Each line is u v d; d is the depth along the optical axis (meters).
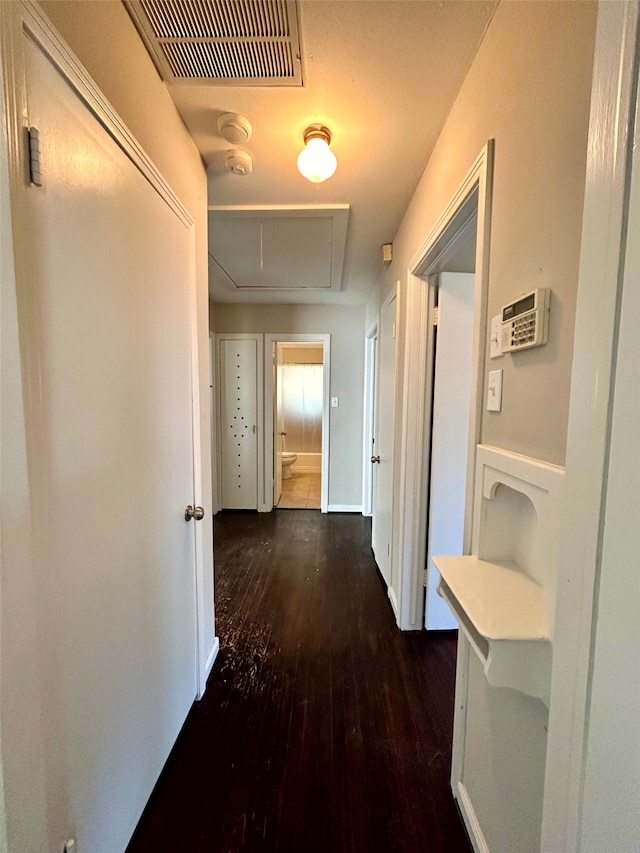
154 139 1.20
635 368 0.45
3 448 0.58
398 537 2.28
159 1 0.99
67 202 0.77
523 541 0.98
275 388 4.47
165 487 1.30
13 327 0.60
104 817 0.95
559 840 0.60
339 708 1.61
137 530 1.10
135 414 1.08
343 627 2.21
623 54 0.48
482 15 1.03
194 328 1.57
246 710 1.60
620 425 0.48
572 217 0.71
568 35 0.72
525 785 0.84
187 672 1.53
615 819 0.48
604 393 0.50
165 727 1.32
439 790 1.27
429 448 2.12
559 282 0.75
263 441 4.39
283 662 1.90
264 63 1.17
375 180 1.83
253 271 3.11
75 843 0.83
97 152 0.87
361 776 1.32
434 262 1.80
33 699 0.65
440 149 1.50
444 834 1.14
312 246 2.59
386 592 2.62
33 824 0.66
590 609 0.53
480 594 0.86
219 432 4.37
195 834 1.13
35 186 0.68
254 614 2.33
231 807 1.21
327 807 1.21
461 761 1.21
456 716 1.23
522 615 0.79
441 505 2.10
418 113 1.39
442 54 1.14
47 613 0.73
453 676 1.82
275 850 1.10
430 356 2.07
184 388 1.47
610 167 0.50
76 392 0.81
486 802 1.03
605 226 0.51
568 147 0.72
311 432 6.97
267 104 1.35
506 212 0.97
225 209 2.08
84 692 0.86
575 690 0.56
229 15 1.02
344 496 4.44
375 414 3.21
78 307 0.81
